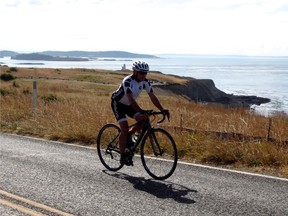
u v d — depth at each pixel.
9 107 14.23
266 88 137.38
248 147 7.99
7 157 8.03
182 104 21.16
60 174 6.72
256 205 5.20
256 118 11.68
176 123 10.70
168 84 80.50
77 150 8.82
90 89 47.84
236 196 5.57
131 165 6.82
